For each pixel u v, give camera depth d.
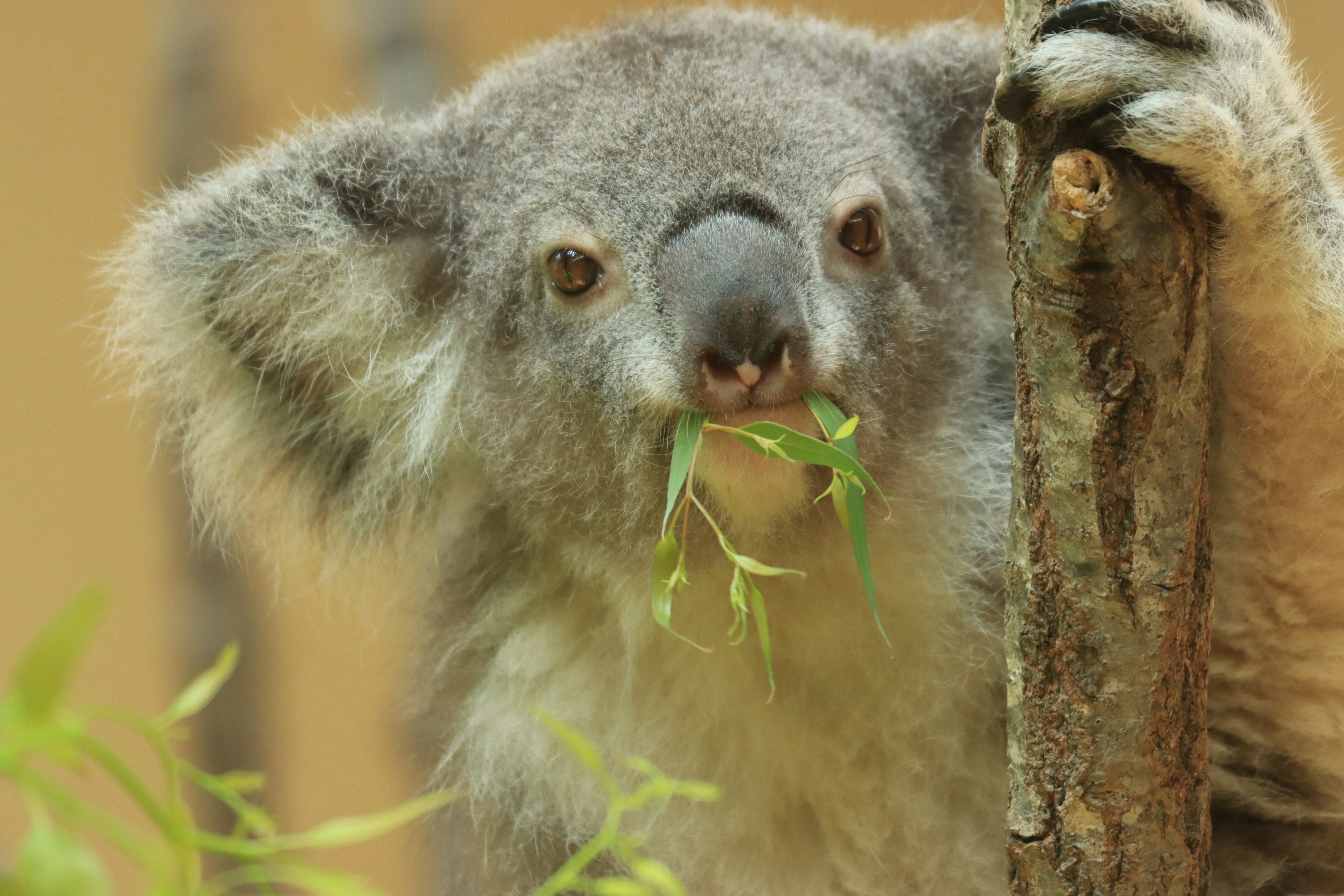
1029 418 4.63
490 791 7.57
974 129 7.48
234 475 7.61
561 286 6.55
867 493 6.57
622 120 6.62
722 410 5.97
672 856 7.18
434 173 7.52
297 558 7.84
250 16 14.15
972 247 7.45
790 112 6.59
